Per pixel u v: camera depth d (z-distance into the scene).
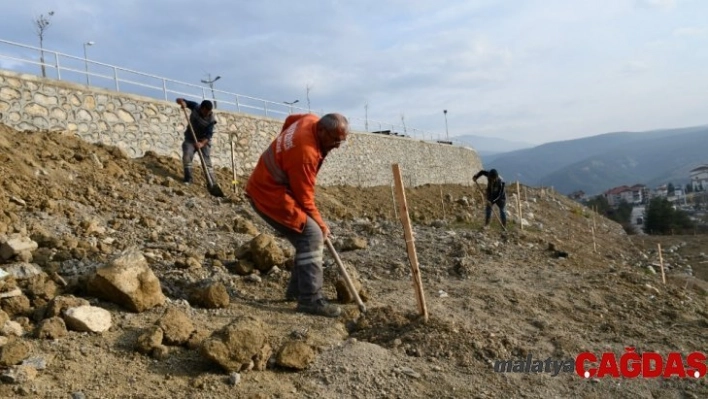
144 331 3.83
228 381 3.39
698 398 4.26
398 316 4.77
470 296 5.85
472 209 19.67
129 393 3.12
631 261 14.95
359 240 7.72
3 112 9.15
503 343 4.62
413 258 4.80
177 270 5.32
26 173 7.50
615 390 4.23
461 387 3.88
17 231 5.43
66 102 10.14
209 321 4.30
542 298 6.10
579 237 18.27
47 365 3.26
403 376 3.86
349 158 19.38
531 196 26.39
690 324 5.93
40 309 3.95
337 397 3.49
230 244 7.06
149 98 11.76
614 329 5.45
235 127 14.23
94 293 4.32
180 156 12.26
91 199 7.65
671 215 44.62
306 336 4.18
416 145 25.20
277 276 5.54
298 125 4.49
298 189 4.44
